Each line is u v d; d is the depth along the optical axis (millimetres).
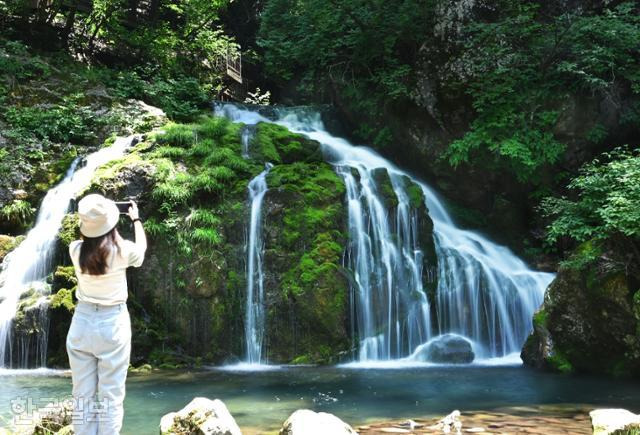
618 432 5348
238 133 13797
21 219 12805
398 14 15805
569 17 13633
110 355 3738
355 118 17516
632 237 9617
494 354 12281
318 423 4691
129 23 22328
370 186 13078
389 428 6078
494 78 14086
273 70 19969
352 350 11156
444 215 15531
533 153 13992
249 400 7602
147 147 13086
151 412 6949
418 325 12102
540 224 14969
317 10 16969
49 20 19984
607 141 14453
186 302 11039
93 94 16625
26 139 14289
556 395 7926
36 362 10453
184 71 22391
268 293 11227
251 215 11797
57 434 4957
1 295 11102
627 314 9344
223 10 25969
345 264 11906
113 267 3748
